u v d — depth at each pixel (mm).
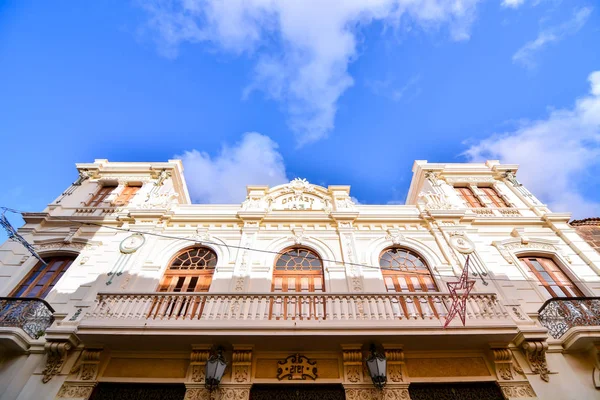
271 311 7543
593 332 7215
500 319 7395
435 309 7629
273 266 9695
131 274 9109
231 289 8781
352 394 6762
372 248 10273
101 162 14234
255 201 12297
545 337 7219
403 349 7320
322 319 7336
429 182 13758
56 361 7152
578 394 6766
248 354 7133
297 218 11125
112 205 12148
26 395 6660
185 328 6992
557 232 10898
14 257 9703
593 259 9742
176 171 14141
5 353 7387
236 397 6680
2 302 7895
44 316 7875
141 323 7098
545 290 9094
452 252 10062
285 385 6980
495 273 9383
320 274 9539
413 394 6949
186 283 9258
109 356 7348
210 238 10531
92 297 8406
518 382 6969
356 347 7195
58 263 9859
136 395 6934
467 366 7289
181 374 7086
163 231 10703
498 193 13227
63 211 11688
